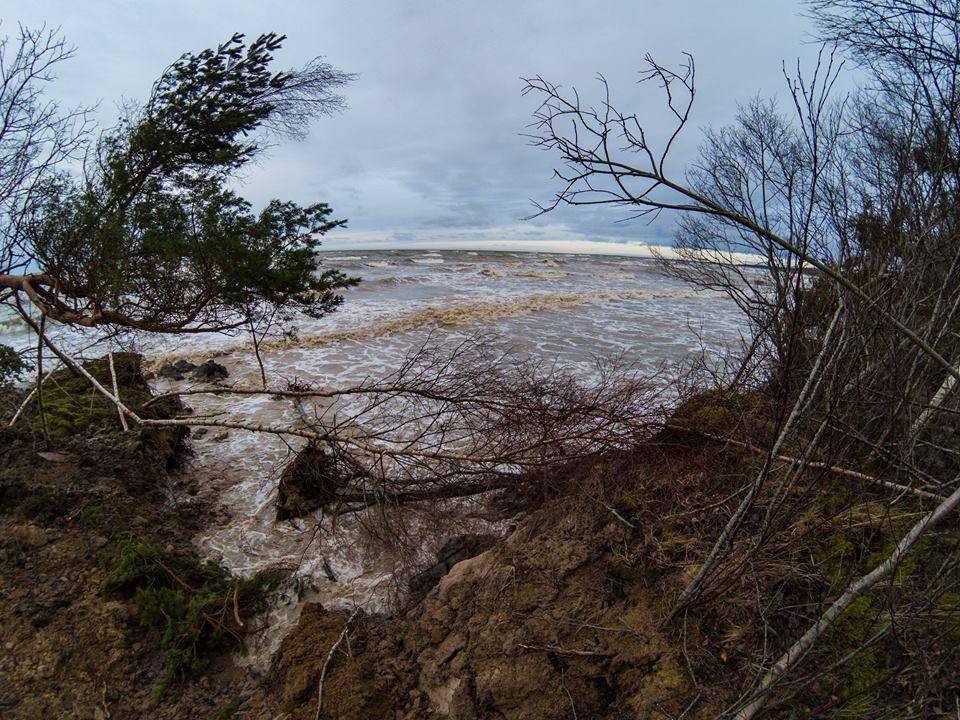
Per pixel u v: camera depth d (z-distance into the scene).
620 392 6.84
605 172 2.41
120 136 7.63
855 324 2.94
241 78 7.80
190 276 7.38
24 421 7.68
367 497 6.45
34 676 4.22
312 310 8.49
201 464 7.85
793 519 3.69
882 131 4.20
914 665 2.79
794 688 2.88
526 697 3.52
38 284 7.51
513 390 6.44
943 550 3.33
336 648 4.18
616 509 4.74
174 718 4.08
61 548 5.37
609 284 23.58
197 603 4.91
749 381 5.54
